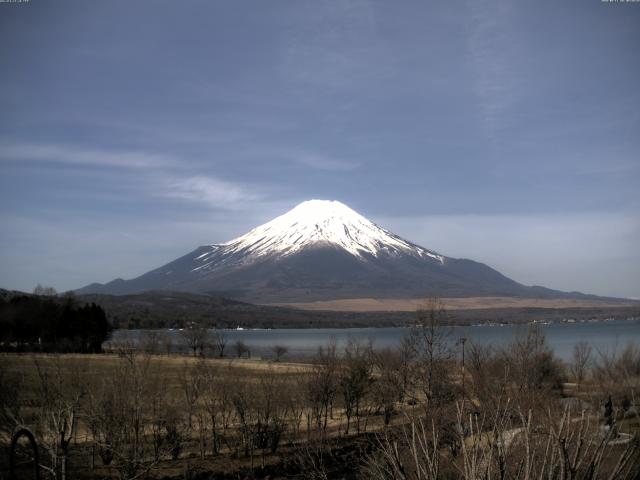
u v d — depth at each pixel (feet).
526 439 29.04
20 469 72.59
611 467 33.88
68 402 77.92
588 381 124.77
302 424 125.08
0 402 70.44
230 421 114.21
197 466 88.84
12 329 257.14
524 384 77.56
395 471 33.47
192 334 350.23
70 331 278.26
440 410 64.75
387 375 118.52
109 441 80.48
